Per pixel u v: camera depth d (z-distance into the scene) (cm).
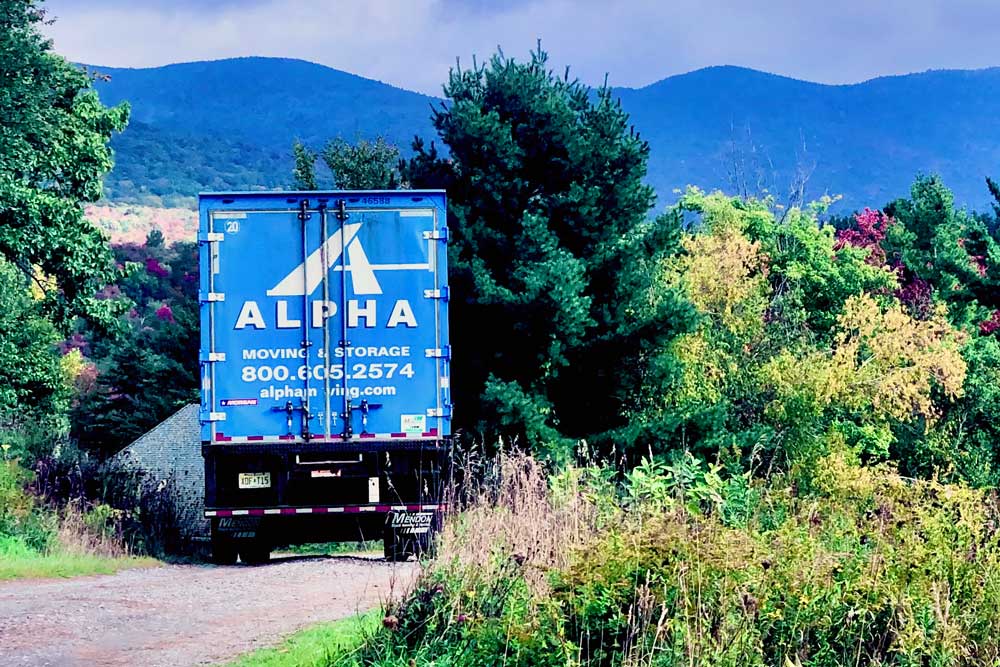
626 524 1191
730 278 4412
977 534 1167
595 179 3784
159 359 8200
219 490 2270
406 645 1111
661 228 3875
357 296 2245
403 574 1964
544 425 3388
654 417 3759
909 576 1098
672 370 3788
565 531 1255
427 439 2245
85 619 1431
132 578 1969
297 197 2241
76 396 8656
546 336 3456
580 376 3747
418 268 2253
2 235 3694
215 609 1535
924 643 1020
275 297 2238
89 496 2789
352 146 6184
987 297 6562
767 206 5588
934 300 6725
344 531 2309
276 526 2300
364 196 2245
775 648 1037
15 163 3741
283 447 2234
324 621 1390
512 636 1035
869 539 1222
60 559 2156
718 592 1034
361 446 2241
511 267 3566
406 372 2252
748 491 1520
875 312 4650
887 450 4916
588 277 3681
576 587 1062
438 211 2256
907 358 4609
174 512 3025
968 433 5303
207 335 2233
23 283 4250
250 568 2194
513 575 1163
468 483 1795
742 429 4119
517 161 3669
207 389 2233
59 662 1169
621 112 3844
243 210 2233
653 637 995
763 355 4488
